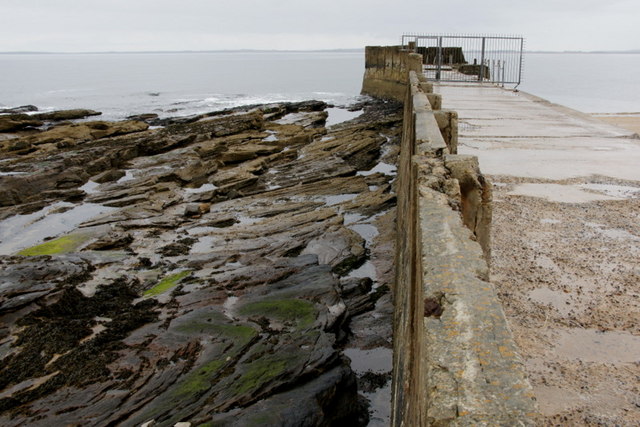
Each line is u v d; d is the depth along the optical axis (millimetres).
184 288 12469
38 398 8586
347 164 24375
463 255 3002
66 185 22906
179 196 20969
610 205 7742
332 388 8500
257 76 122562
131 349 9805
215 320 10570
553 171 9758
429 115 8000
